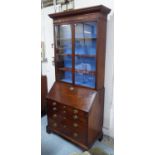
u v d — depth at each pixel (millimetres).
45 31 2822
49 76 2998
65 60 2396
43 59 2967
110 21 1938
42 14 2779
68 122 2021
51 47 2807
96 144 2072
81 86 2064
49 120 2303
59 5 2447
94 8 1664
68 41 2242
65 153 1925
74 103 1932
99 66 1887
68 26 2166
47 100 2250
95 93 1905
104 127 2291
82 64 2135
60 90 2221
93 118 1894
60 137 2258
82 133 1875
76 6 2217
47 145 2078
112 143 2100
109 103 2170
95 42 1924
